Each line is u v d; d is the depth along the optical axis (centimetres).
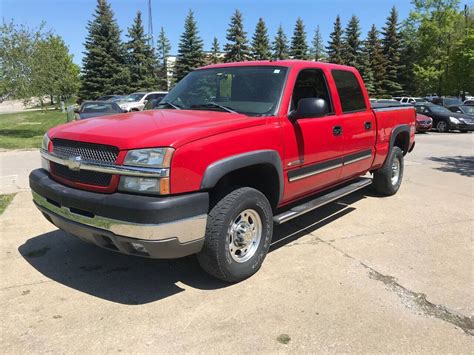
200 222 330
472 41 3725
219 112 414
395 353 289
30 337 301
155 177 310
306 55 5941
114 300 354
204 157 330
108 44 4534
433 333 313
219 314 333
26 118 3092
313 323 322
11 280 388
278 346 293
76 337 301
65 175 362
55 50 1861
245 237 380
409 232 533
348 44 5791
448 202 684
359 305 350
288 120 419
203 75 488
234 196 359
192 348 290
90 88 4541
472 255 460
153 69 5006
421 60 4594
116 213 314
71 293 365
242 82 448
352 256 452
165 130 336
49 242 482
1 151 1272
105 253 453
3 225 541
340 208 640
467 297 368
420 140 1770
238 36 5522
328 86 499
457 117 2194
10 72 1673
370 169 631
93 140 337
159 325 317
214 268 361
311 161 457
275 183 413
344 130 512
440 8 4331
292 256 450
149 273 406
